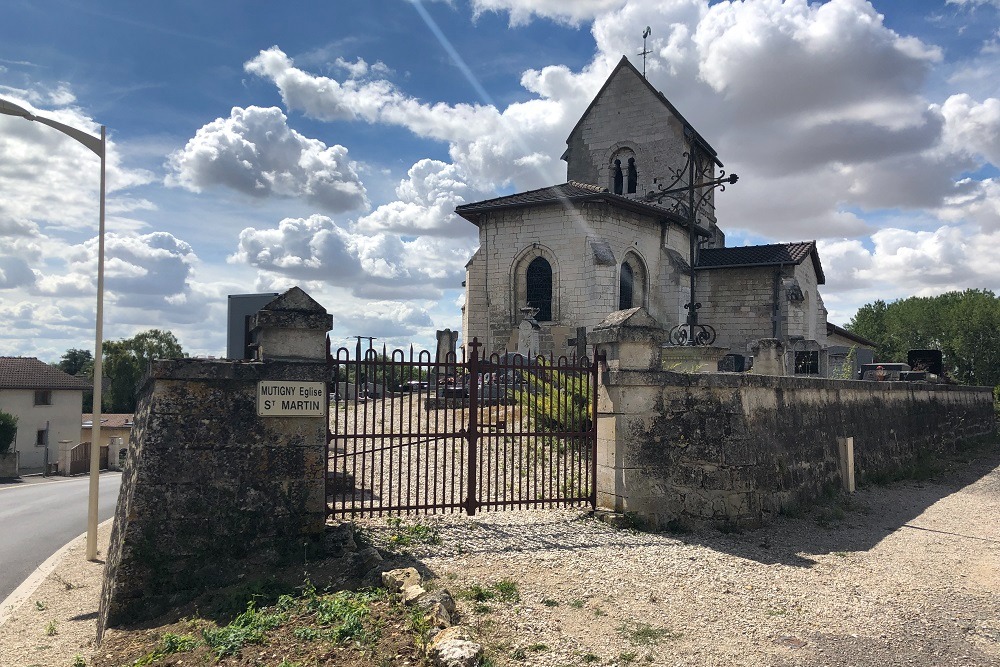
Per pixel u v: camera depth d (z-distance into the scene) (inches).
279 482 284.4
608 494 371.2
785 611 247.3
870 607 253.9
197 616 239.3
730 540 347.9
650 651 209.0
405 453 520.7
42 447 1722.4
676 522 362.0
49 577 389.4
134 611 254.5
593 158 1339.8
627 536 338.0
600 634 220.5
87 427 1818.4
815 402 466.9
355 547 287.9
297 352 295.4
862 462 523.5
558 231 965.2
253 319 324.2
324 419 293.9
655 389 369.4
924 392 685.9
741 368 956.0
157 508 264.4
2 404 1647.4
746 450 380.8
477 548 303.7
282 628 215.8
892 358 2856.8
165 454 268.5
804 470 434.0
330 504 377.4
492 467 481.7
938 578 294.7
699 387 377.1
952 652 214.7
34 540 536.4
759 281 1108.5
